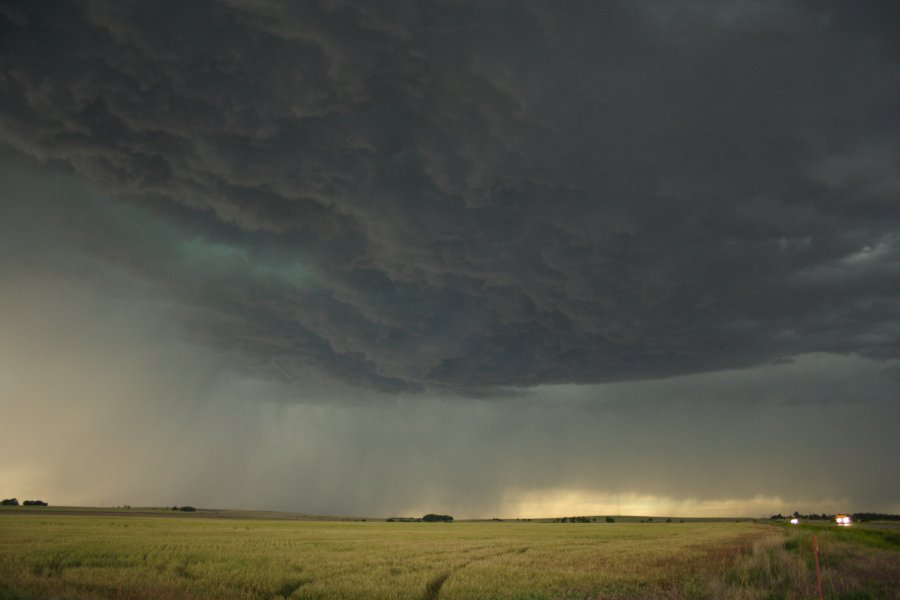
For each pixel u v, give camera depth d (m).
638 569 24.83
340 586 19.58
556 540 49.72
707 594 17.20
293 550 34.03
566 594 18.30
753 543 40.03
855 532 52.84
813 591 17.38
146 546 33.56
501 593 18.53
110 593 17.41
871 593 17.09
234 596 17.41
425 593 18.98
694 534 60.84
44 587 17.11
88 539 37.69
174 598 16.62
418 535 57.81
